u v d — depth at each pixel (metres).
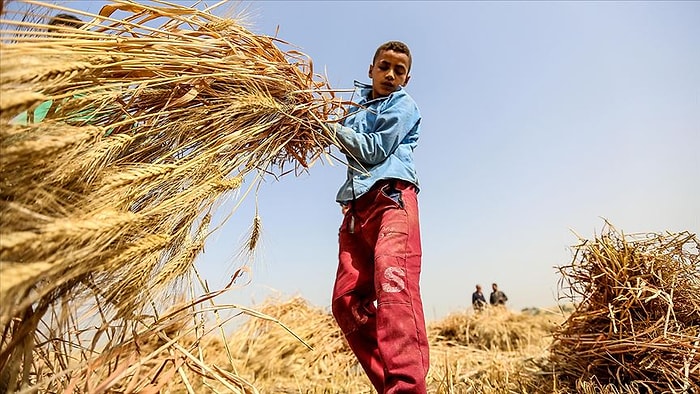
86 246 1.37
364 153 2.61
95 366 1.67
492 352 6.32
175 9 2.09
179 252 1.83
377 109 2.86
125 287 1.62
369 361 2.65
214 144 2.04
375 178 2.63
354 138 2.58
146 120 1.91
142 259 1.63
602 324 3.76
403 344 2.31
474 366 5.21
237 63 2.15
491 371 4.41
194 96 1.98
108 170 1.66
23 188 1.37
